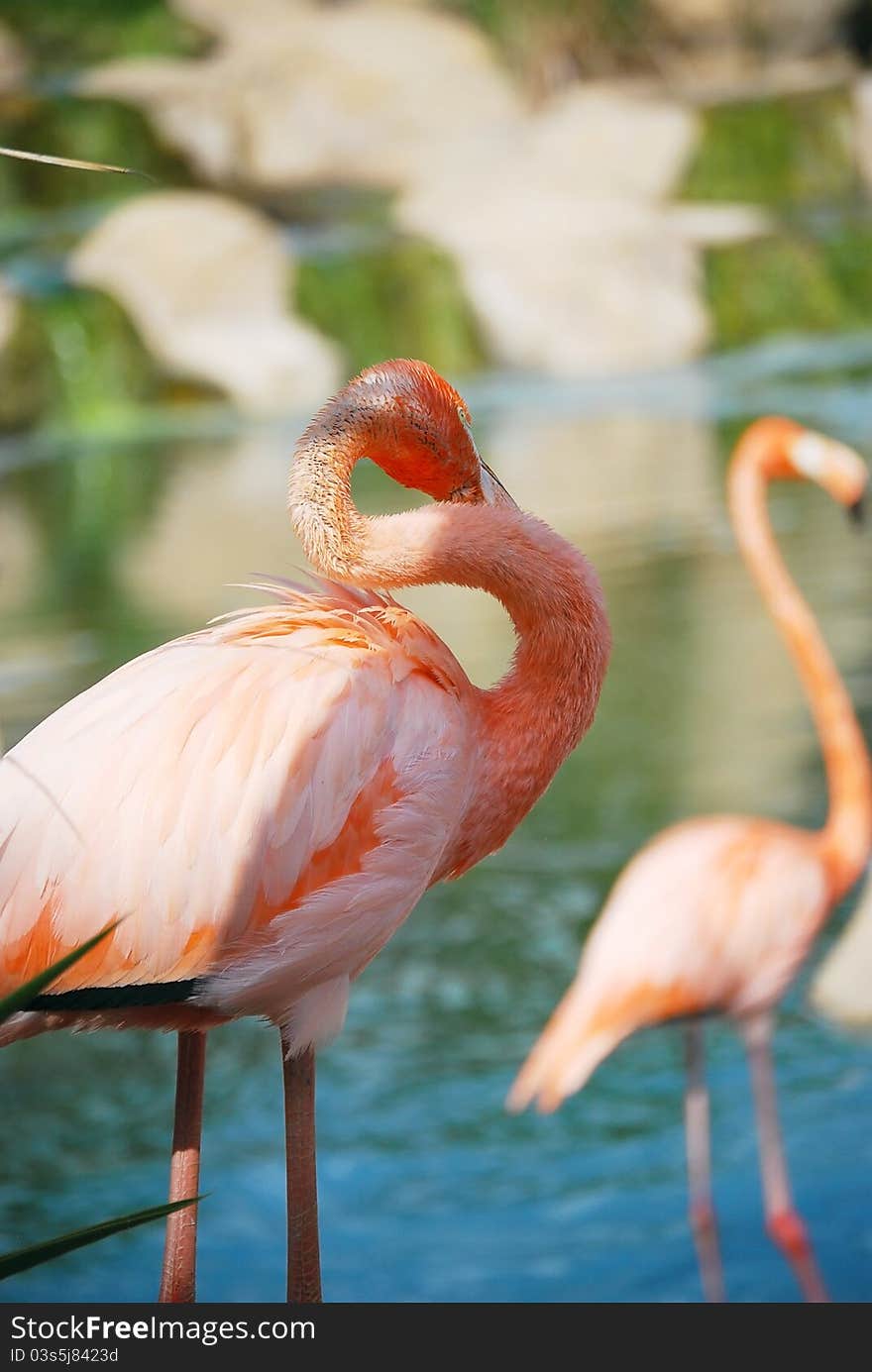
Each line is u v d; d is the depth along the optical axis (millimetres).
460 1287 7203
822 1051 9289
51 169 31312
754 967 8047
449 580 4922
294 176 31969
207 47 35562
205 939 4516
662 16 38125
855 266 31859
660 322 29547
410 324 28562
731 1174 8211
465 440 5152
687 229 31250
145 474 23391
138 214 27922
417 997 10102
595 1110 8883
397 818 4668
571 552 4922
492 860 11805
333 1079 9188
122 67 33938
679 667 15164
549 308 29000
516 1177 8188
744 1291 7234
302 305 27969
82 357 26172
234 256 27656
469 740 4859
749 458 9383
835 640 15297
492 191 31531
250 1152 8602
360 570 4891
